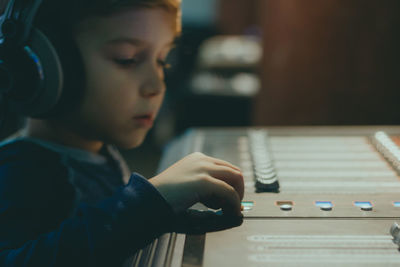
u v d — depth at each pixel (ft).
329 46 3.88
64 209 1.98
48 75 1.82
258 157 2.30
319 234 1.43
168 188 1.55
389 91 3.55
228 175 1.67
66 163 2.17
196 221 1.55
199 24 12.63
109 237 1.43
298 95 4.29
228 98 8.86
